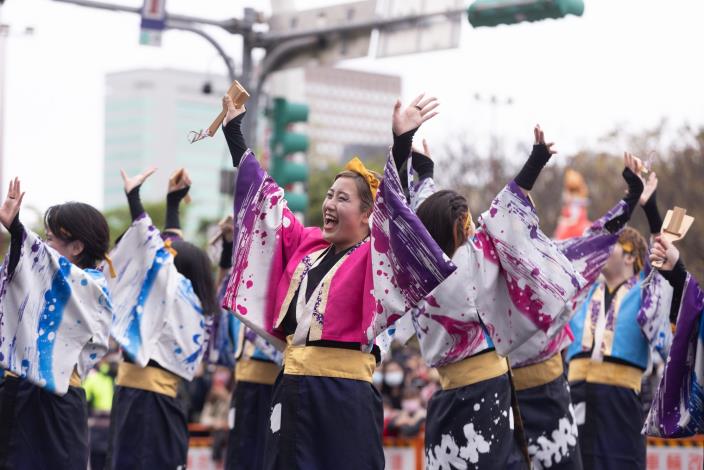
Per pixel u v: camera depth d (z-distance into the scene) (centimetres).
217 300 1753
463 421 1378
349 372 1223
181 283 1680
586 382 1750
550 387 1518
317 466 1210
